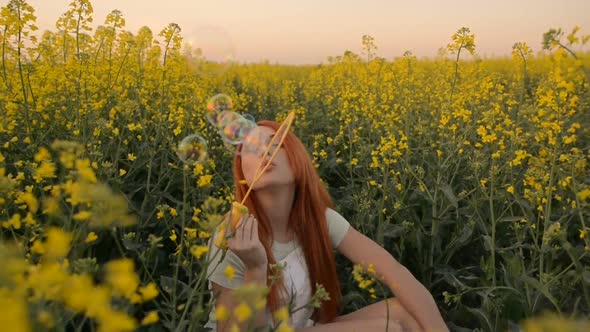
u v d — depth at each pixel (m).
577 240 3.53
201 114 5.59
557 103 2.65
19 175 2.48
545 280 2.57
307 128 6.61
